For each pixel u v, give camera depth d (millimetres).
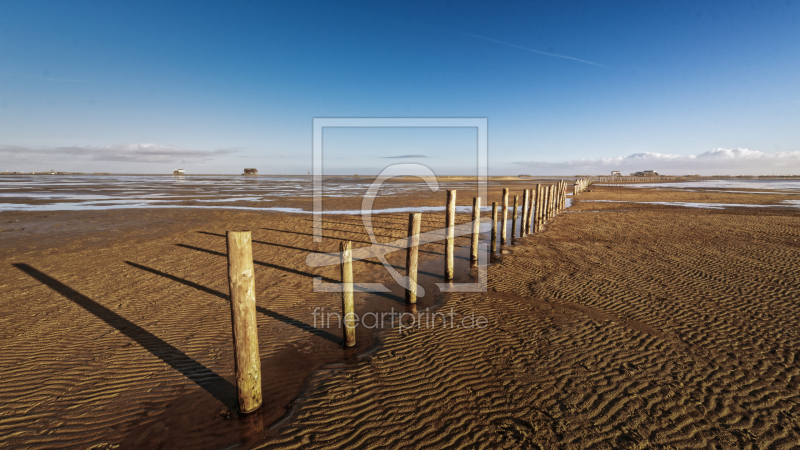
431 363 5203
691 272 9492
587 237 14711
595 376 4809
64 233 14352
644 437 3713
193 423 4023
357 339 6070
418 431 3842
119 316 6773
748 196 36594
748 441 3643
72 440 3762
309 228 16516
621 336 5949
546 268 10148
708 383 4617
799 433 3740
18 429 3873
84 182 68938
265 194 37688
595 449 3564
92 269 9680
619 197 36000
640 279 8977
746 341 5703
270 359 5426
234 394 4559
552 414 4082
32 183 62688
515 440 3699
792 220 18703
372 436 3775
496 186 58031
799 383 4582
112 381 4766
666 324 6383
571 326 6363
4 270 9477
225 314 6973
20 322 6402
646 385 4594
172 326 6406
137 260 10633
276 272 9914
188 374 4973
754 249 12000
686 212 22984
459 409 4188
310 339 6090
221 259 10875
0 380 4695
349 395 4477
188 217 19031
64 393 4492
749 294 7781
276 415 4160
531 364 5137
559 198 24703
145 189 44688
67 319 6574
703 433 3764
